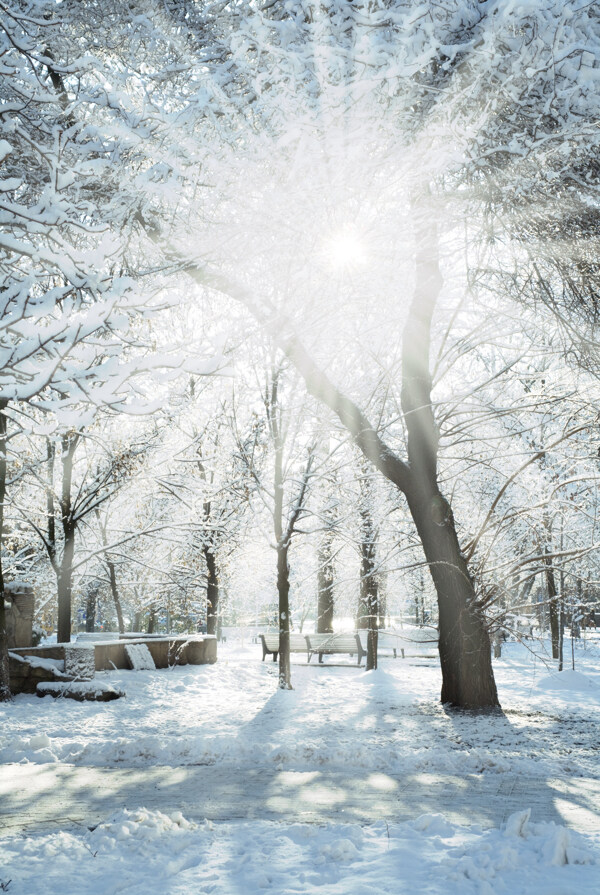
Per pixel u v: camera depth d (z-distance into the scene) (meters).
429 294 11.55
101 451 18.69
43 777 6.86
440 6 5.59
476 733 9.79
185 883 4.03
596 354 8.96
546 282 8.87
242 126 6.02
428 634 24.03
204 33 6.77
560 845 4.32
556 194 7.46
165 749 7.96
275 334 8.03
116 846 4.68
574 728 10.22
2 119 5.34
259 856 4.43
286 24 5.82
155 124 6.45
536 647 26.27
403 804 5.74
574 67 5.86
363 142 5.83
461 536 15.20
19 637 15.41
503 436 13.16
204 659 20.44
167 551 24.20
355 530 17.62
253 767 7.29
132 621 41.12
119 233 7.09
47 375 4.54
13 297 4.65
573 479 12.02
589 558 17.22
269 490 17.09
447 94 6.01
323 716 11.47
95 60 6.15
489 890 3.78
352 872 4.13
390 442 16.89
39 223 4.91
